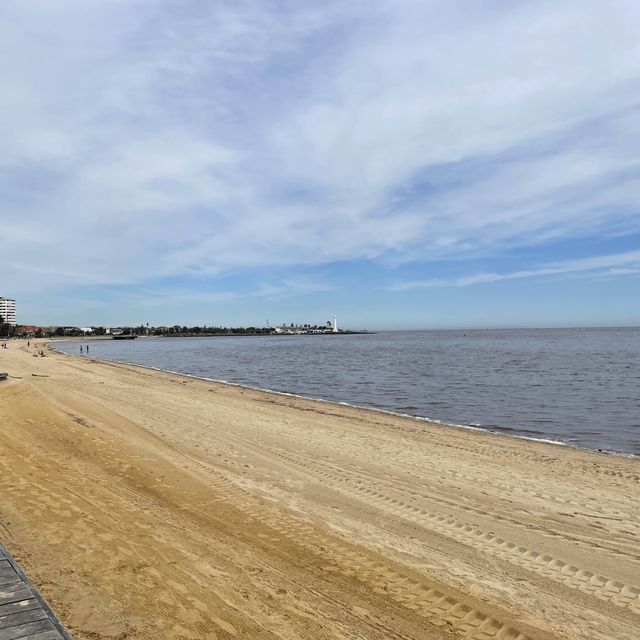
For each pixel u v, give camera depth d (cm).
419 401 1922
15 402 1352
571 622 392
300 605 396
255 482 759
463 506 685
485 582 455
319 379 2808
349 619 380
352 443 1091
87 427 1090
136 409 1430
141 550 479
